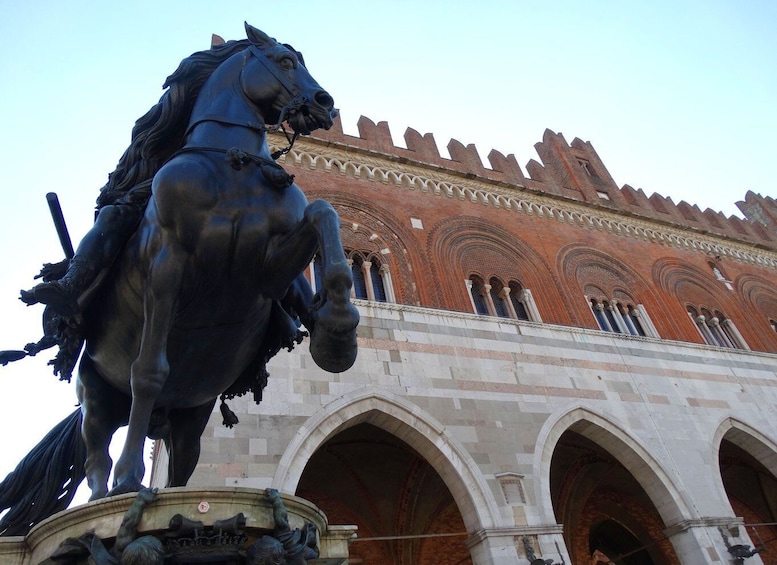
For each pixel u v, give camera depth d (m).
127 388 4.28
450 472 14.17
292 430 12.92
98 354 4.30
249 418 12.73
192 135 4.41
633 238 26.56
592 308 22.44
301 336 4.44
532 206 24.77
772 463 19.58
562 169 29.06
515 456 14.97
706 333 24.23
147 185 4.47
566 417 16.70
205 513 2.88
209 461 11.79
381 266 18.89
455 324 17.42
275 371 13.77
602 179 29.34
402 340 16.16
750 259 29.66
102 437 4.34
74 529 2.89
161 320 3.53
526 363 17.50
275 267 3.83
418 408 14.77
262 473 12.02
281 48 4.86
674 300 24.59
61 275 4.12
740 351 22.70
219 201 3.81
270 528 3.01
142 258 3.88
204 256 3.70
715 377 20.81
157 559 2.63
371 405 14.24
